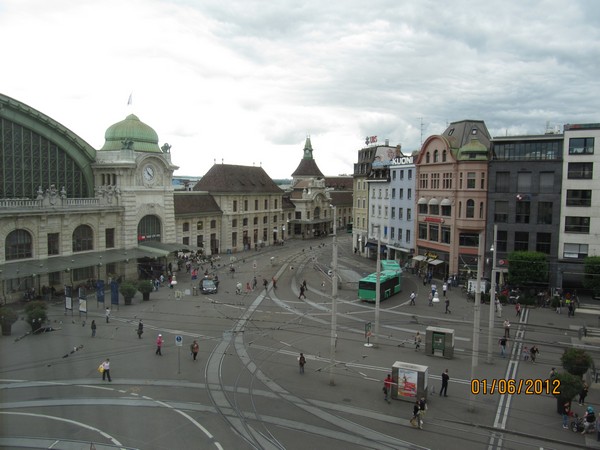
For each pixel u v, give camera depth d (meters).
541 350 41.25
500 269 61.31
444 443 25.59
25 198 59.97
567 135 60.69
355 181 102.94
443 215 71.75
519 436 26.59
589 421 26.78
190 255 88.75
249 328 46.78
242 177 111.12
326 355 39.34
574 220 61.16
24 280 56.47
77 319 48.72
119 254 66.50
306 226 133.00
